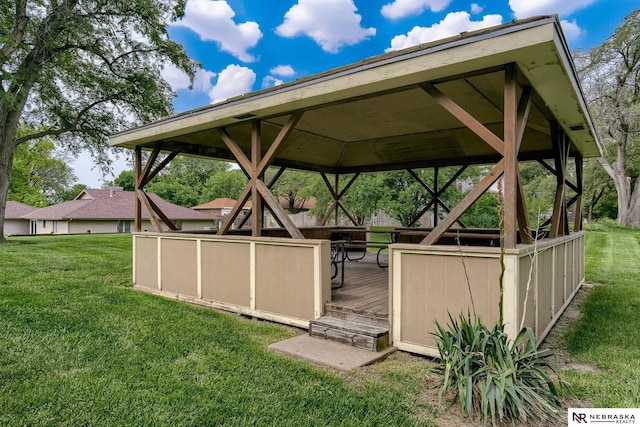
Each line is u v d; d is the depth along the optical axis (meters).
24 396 2.54
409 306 3.41
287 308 4.25
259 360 3.19
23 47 11.07
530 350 2.41
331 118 5.70
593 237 16.39
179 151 6.29
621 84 20.09
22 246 11.67
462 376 2.37
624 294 6.11
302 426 2.22
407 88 3.45
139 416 2.32
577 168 6.96
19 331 3.78
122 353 3.32
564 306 5.05
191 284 5.40
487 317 2.99
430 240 3.30
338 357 3.24
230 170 44.06
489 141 3.02
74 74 12.93
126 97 13.60
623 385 2.76
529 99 3.23
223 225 4.98
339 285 5.02
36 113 13.48
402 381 2.83
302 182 22.61
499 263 2.93
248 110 4.29
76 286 5.97
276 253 4.35
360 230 8.34
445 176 12.92
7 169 12.60
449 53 2.89
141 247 6.28
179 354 3.31
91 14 11.71
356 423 2.23
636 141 21.23
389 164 8.56
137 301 5.15
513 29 2.60
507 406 2.24
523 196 3.13
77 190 38.53
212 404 2.45
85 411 2.37
